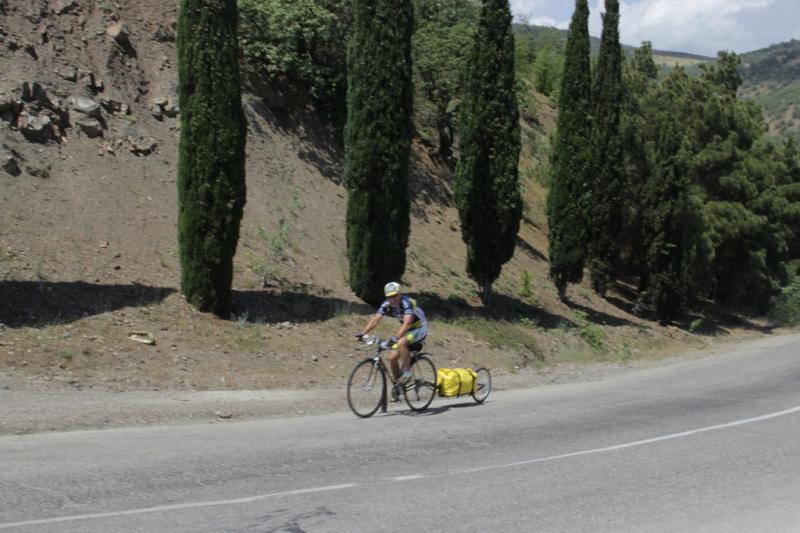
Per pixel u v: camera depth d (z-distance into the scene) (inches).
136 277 605.0
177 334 546.6
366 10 715.4
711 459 345.1
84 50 784.3
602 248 1112.2
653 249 1126.4
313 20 912.3
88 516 241.6
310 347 594.6
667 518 255.4
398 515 251.8
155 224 683.4
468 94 826.8
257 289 667.4
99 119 735.1
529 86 1678.2
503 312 849.5
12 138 658.8
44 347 477.4
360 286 720.3
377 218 716.0
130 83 798.5
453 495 277.7
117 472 295.7
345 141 727.7
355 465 321.1
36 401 406.9
